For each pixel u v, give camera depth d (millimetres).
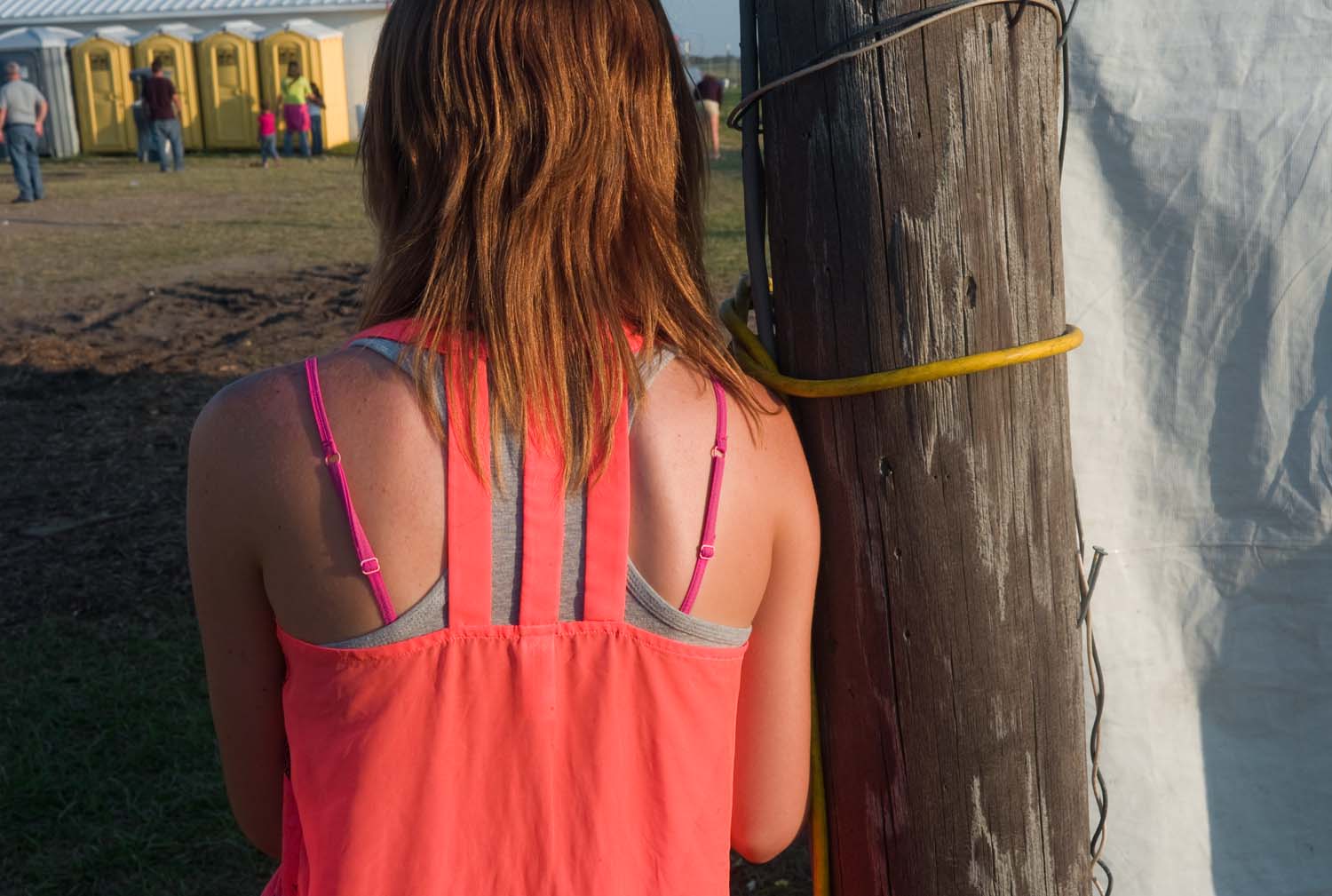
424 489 966
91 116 22938
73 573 4391
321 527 966
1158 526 1857
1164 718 1881
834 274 1175
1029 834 1283
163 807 3012
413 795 981
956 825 1262
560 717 996
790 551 1103
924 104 1118
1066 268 1822
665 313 1055
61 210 14609
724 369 1070
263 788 1149
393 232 1087
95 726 3375
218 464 988
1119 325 1827
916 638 1222
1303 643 1818
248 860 2852
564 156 997
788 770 1164
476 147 1001
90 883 2771
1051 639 1265
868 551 1220
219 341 7941
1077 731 1326
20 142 15242
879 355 1170
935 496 1189
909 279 1146
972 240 1146
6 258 11016
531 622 978
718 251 10055
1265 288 1752
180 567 4438
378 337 1007
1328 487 1760
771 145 1206
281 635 1020
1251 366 1776
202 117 23156
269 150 20375
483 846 999
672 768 1022
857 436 1199
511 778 993
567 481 979
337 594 970
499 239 989
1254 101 1720
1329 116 1688
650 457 1009
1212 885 1894
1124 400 1840
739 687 1127
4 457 5637
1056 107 1215
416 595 969
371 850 982
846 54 1120
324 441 970
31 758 3193
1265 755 1868
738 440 1047
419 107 1017
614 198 1023
